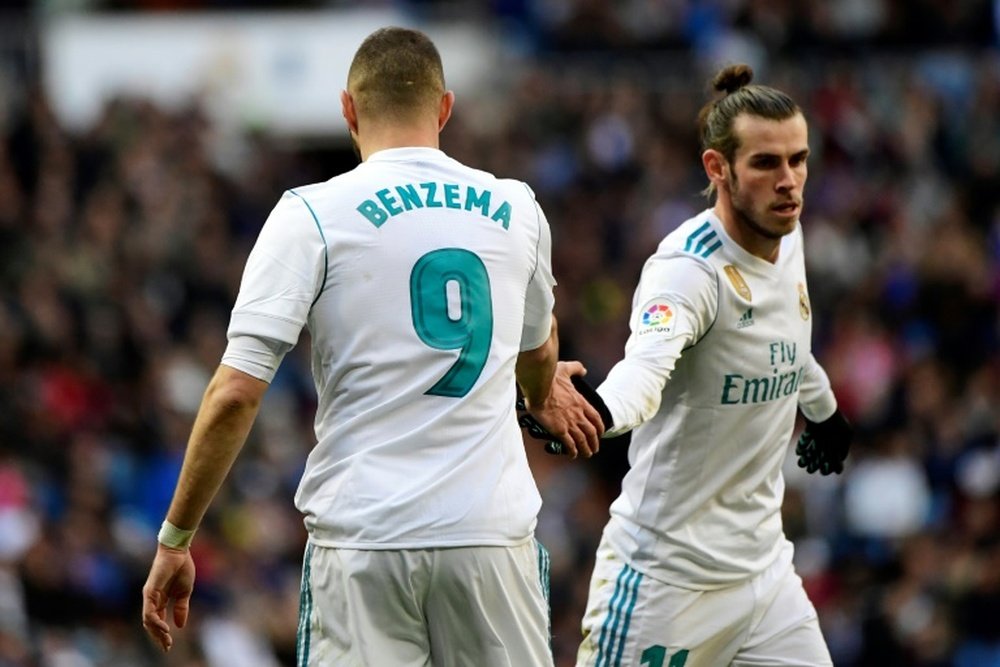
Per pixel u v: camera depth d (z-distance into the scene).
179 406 52.81
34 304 52.28
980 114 74.81
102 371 52.16
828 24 75.44
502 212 17.72
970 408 55.62
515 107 71.81
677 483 21.17
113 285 55.59
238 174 67.75
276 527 48.31
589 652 21.91
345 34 73.12
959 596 45.44
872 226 69.31
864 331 61.97
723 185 20.66
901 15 76.06
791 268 21.27
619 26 76.31
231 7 73.81
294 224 17.03
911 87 75.00
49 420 47.53
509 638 17.41
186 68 71.94
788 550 22.19
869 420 56.88
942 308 64.88
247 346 16.80
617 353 58.69
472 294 17.30
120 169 62.56
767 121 20.19
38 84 67.56
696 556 21.25
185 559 17.38
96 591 41.03
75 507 43.22
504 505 17.23
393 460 17.02
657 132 71.62
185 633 40.75
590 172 69.31
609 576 21.77
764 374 20.92
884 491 52.88
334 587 17.14
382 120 17.80
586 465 51.44
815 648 21.81
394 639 17.17
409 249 17.16
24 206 59.38
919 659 45.25
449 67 75.56
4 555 40.75
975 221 71.75
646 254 64.62
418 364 17.06
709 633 21.44
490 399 17.36
